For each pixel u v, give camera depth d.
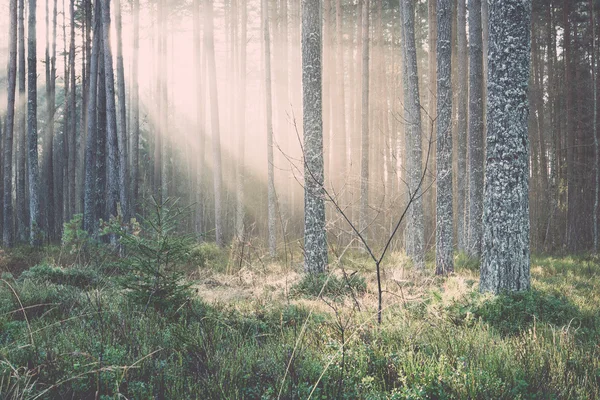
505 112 7.88
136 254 6.52
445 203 11.95
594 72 24.05
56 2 29.12
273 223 16.88
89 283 8.87
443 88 11.99
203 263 13.23
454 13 22.36
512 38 7.86
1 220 27.14
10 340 5.05
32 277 8.96
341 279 9.12
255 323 6.07
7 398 3.44
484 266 7.98
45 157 34.72
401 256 14.95
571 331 5.93
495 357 4.42
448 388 3.85
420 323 5.80
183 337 4.93
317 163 10.81
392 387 4.12
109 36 16.12
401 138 30.41
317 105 10.91
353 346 4.80
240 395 3.79
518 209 7.80
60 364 4.13
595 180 23.16
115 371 3.87
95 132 17.86
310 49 10.91
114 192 16.28
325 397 3.65
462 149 17.80
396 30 29.97
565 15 23.88
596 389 3.81
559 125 26.33
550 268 13.37
